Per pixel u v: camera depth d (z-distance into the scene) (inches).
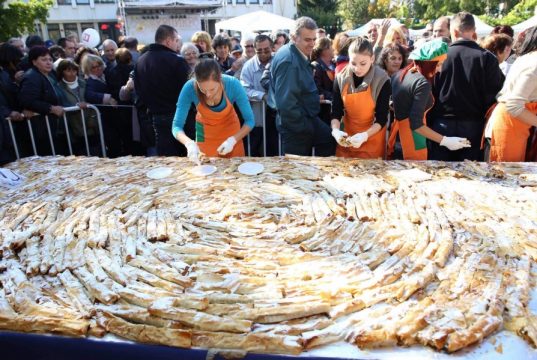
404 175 85.1
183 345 44.4
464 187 79.2
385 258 56.8
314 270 53.8
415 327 44.0
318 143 124.3
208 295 49.8
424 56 93.6
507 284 50.2
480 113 112.5
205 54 160.6
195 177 88.3
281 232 64.2
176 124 105.4
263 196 77.2
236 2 1012.5
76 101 166.4
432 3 840.3
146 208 73.5
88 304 49.9
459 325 44.0
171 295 50.1
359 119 104.8
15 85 150.9
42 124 149.9
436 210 68.8
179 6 781.3
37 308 49.3
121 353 45.1
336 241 60.8
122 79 180.9
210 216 70.5
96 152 173.3
